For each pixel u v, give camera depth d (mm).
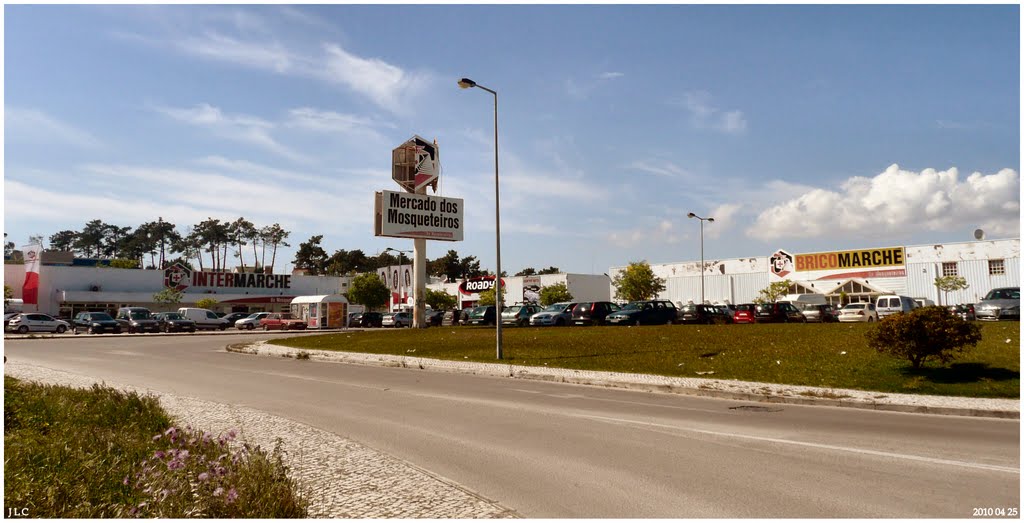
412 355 25141
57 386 12922
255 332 47156
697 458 8039
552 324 37875
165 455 6125
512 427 10336
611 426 10383
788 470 7379
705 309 37750
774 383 15469
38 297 62688
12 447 6949
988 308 32406
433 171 45344
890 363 16438
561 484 6902
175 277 71188
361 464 7648
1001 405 11961
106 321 45688
